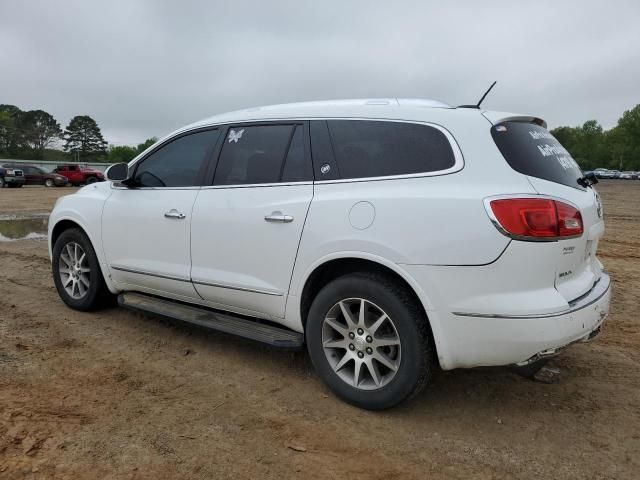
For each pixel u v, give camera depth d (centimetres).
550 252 271
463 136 296
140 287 442
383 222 297
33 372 359
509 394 343
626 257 835
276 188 348
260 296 353
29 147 9594
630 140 10106
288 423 303
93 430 288
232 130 389
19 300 532
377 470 261
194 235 385
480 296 273
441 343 286
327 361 328
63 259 502
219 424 300
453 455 275
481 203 274
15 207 1719
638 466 266
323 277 340
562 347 276
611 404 330
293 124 358
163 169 425
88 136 10756
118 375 361
